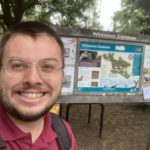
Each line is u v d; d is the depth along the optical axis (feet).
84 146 4.99
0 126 1.33
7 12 11.89
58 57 1.35
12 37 1.28
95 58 4.11
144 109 7.77
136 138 5.59
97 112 7.32
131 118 6.98
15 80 1.26
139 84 4.50
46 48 1.29
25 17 15.34
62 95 3.92
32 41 1.27
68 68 3.93
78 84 4.03
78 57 3.97
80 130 5.76
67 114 4.57
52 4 12.29
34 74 1.26
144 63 4.50
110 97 4.29
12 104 1.28
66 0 12.03
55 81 1.34
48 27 1.38
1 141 1.27
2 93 1.29
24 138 1.33
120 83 4.35
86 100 4.11
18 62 1.25
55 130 1.54
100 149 4.94
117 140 5.40
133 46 4.37
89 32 3.98
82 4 12.08
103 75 4.21
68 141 1.57
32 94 1.29
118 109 7.79
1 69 1.29
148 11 12.92
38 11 13.57
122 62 4.33
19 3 11.60
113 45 4.23
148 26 12.77
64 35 3.79
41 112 1.31
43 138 1.41
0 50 1.29
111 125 6.29
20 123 1.35
